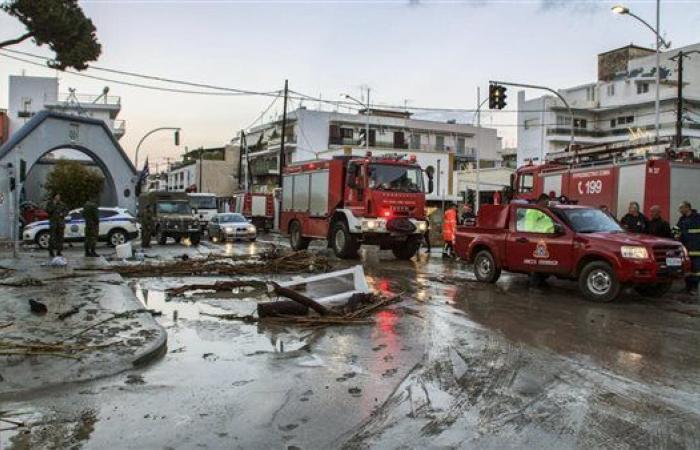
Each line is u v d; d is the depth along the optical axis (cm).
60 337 755
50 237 1805
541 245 1227
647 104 6156
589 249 1128
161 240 2786
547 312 1009
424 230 1905
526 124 6925
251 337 816
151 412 522
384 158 1869
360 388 593
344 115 6531
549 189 1909
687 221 1281
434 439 465
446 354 724
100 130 3362
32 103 5956
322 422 501
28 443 451
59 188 4300
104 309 945
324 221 2028
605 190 1673
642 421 503
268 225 4319
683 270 1101
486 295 1192
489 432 479
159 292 1214
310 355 721
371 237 1850
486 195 4819
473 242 1387
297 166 2252
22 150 3031
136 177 3525
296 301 945
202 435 471
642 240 1099
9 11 1312
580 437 468
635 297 1193
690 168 1545
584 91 6819
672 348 757
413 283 1365
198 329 866
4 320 853
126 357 670
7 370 622
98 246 2586
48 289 1149
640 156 1576
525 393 577
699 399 560
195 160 8544
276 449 445
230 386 598
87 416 510
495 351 739
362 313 960
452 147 7044
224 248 2555
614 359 702
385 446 452
